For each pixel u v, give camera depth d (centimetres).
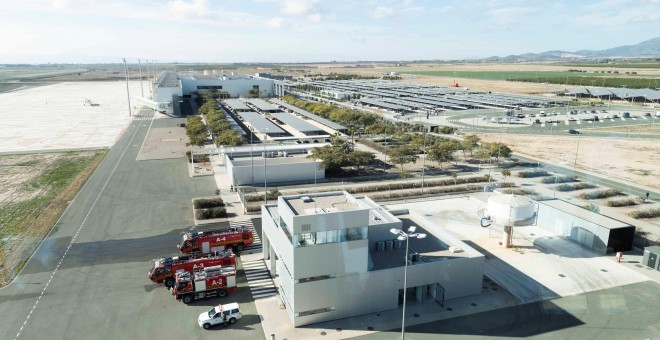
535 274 4491
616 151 9988
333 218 3519
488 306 3916
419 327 3606
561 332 3512
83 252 4931
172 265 4244
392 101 19238
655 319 3684
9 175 8150
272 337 3366
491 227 5747
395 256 4141
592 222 5091
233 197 6925
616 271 4541
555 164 9025
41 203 6575
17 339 3394
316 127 12400
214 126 11462
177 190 7256
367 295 3778
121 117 16062
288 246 3600
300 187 7525
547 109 16912
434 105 18188
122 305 3894
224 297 4056
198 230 5572
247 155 8819
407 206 6631
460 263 4019
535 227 5791
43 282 4266
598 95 19500
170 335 3475
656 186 7444
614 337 3444
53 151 10200
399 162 8475
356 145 11025
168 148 10538
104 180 7800
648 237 5328
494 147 9119
